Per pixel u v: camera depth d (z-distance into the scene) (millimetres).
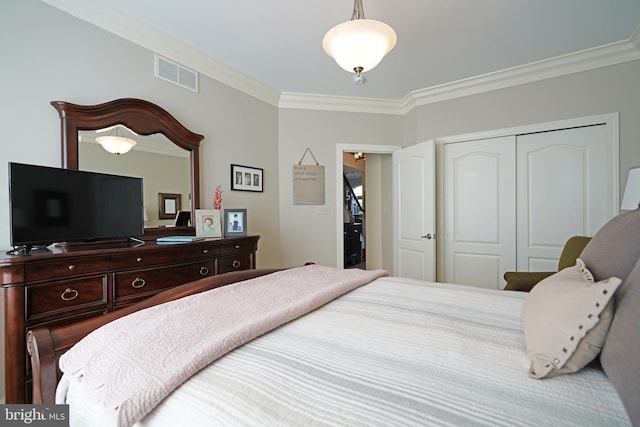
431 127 3404
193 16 2068
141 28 2145
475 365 708
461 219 3271
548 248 2877
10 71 1623
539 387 621
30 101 1690
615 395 586
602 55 2553
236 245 2400
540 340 698
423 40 2375
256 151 3184
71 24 1845
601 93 2611
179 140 2410
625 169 2531
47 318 1392
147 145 2213
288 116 3482
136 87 2166
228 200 2881
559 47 2496
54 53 1777
